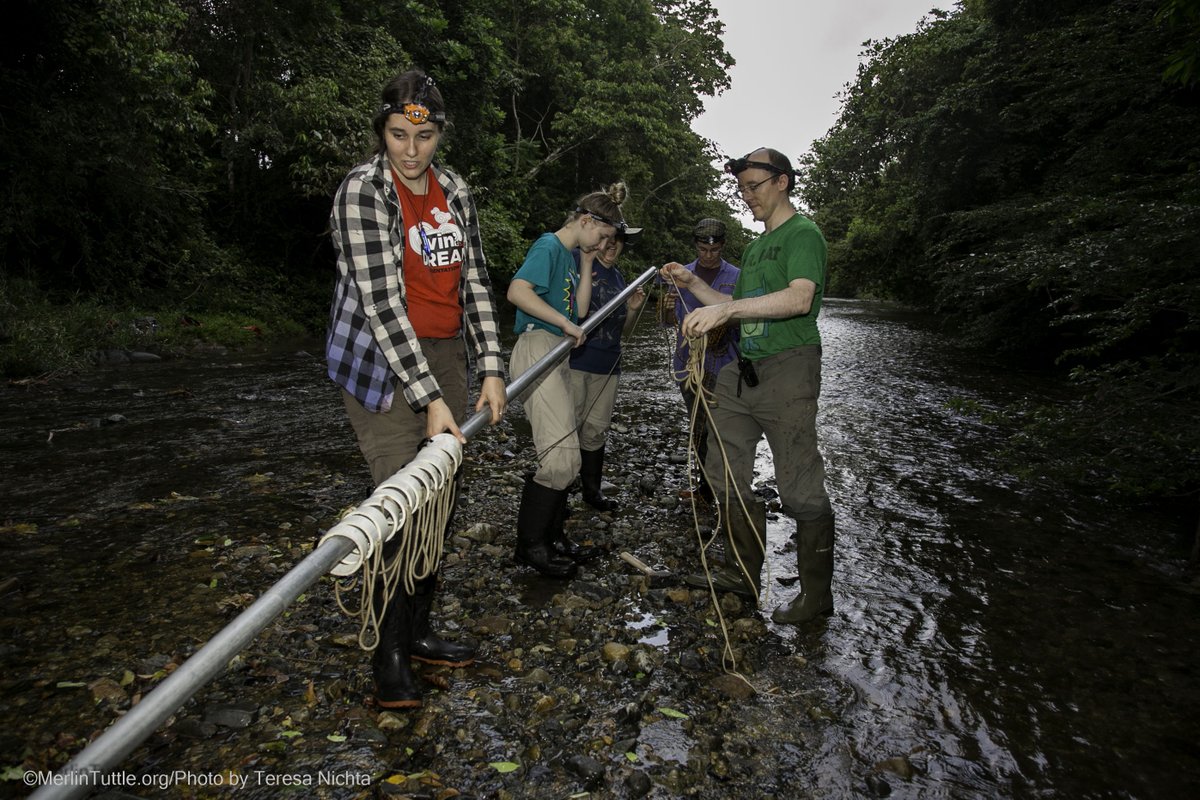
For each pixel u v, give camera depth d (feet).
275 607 4.13
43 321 31.22
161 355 34.55
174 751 6.78
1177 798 6.61
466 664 8.33
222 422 20.47
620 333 13.62
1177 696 8.22
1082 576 11.44
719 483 10.57
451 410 8.14
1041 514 14.37
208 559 11.03
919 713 7.85
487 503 14.20
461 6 59.98
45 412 21.30
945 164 49.80
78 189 38.50
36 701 7.43
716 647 9.13
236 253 51.62
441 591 10.32
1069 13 41.52
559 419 10.77
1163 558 12.21
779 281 9.77
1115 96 28.58
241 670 8.12
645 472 17.04
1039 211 26.35
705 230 13.99
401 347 7.00
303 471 15.87
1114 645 9.34
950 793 6.63
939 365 37.40
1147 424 13.89
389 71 50.14
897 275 77.77
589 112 76.84
